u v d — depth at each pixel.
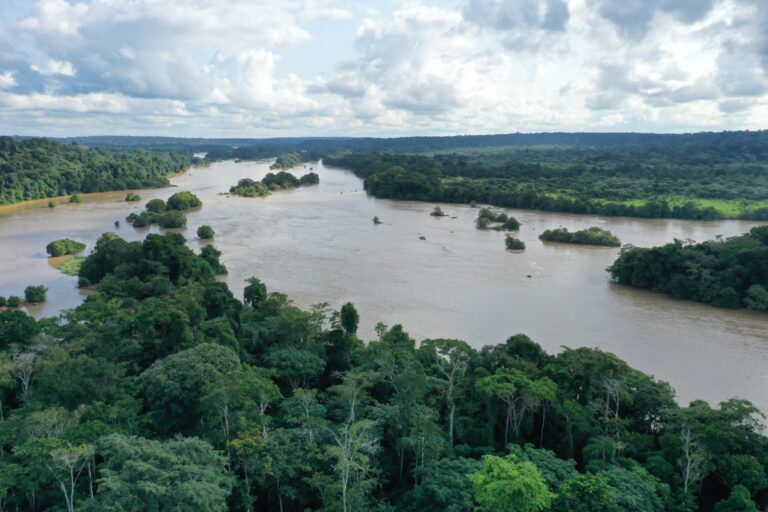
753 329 101.25
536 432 57.53
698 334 98.44
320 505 46.03
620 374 59.19
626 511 41.06
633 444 53.62
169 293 99.56
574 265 151.12
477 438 55.00
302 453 47.00
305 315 77.56
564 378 60.75
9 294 124.44
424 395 60.62
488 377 56.03
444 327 100.50
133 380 59.59
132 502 33.47
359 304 113.38
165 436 50.41
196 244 173.62
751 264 116.50
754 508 44.03
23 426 46.16
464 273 141.00
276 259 153.88
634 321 105.81
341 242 178.75
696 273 119.94
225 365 53.81
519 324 103.00
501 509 37.78
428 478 45.12
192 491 33.78
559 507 40.84
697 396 73.88
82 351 67.25
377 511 44.72
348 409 55.59
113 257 132.75
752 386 76.88
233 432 48.69
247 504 43.22
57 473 41.09
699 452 49.12
